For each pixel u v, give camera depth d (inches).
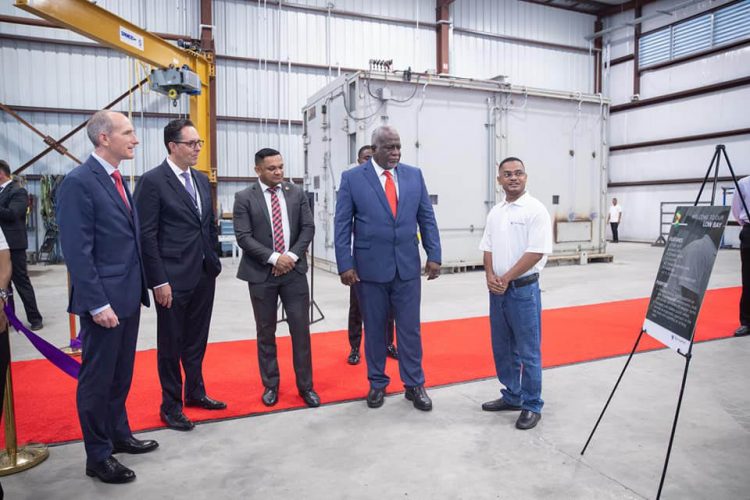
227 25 454.9
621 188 610.5
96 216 87.2
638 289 281.4
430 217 126.1
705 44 518.0
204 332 118.8
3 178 195.3
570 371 145.3
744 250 177.6
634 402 122.3
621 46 599.8
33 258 419.2
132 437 100.8
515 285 108.7
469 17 543.2
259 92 469.1
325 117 343.9
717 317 209.2
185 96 451.2
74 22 242.5
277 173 122.0
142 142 444.1
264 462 95.5
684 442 101.8
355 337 153.7
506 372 116.6
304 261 125.0
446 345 171.9
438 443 102.3
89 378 87.5
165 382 109.6
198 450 100.6
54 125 420.5
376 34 502.6
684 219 94.0
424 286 291.7
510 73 571.2
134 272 92.0
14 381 139.6
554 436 105.0
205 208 112.8
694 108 527.8
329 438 105.2
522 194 111.8
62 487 87.7
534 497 82.8
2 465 93.0
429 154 321.4
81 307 84.2
